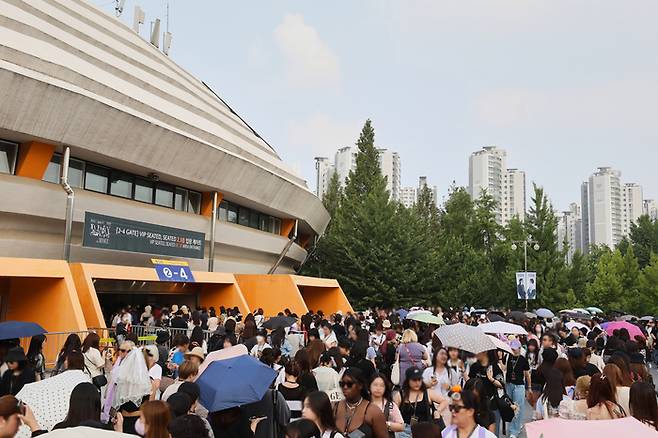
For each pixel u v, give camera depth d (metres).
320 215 42.78
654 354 22.14
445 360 8.52
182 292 26.56
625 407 7.00
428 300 45.59
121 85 25.25
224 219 31.58
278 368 8.77
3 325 9.34
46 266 17.08
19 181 19.16
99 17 32.34
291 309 28.30
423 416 7.50
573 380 8.85
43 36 23.28
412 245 45.25
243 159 28.25
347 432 6.24
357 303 44.88
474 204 69.31
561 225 176.50
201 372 6.88
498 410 9.17
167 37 45.69
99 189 23.30
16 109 17.81
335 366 9.49
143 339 16.67
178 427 4.62
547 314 27.70
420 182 128.25
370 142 62.69
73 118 19.47
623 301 49.91
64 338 16.48
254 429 6.44
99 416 5.59
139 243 23.27
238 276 29.58
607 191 149.38
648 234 77.81
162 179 25.86
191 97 33.50
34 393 6.21
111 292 22.89
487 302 46.84
